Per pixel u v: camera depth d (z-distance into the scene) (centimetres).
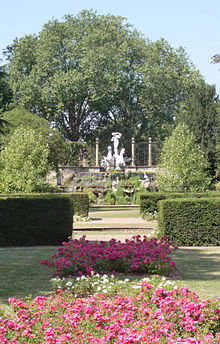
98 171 4356
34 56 4822
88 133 5238
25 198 1457
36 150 2856
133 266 930
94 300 571
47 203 1464
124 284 721
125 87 4797
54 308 546
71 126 5072
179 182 3072
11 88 4575
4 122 2142
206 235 1458
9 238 1445
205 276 941
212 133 4141
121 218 2438
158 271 929
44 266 1048
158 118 5081
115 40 4962
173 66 5097
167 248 1020
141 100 5019
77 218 2244
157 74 4931
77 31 4822
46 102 4691
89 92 4791
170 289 639
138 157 4816
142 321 519
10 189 2806
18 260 1133
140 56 5088
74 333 493
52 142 4012
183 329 512
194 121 4147
